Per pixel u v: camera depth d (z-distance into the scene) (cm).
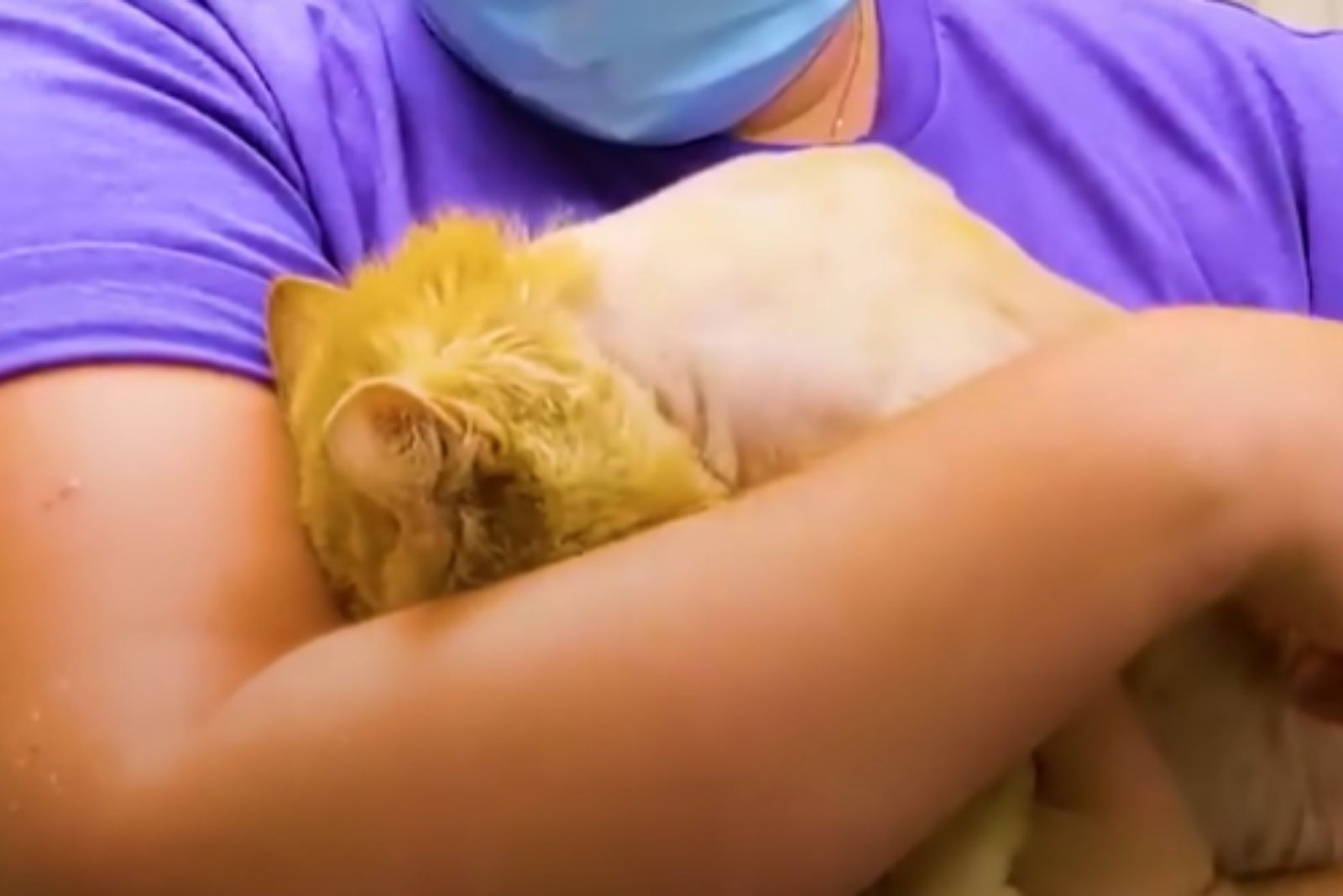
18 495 73
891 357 74
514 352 69
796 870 66
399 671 67
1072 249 112
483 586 69
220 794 66
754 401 72
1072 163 114
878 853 67
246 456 76
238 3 99
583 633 67
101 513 72
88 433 74
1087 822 74
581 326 72
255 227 86
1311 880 80
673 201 78
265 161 92
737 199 78
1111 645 69
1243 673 78
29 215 80
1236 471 70
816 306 74
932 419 71
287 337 78
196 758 67
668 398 72
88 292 78
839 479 69
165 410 76
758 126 107
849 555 68
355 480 66
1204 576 70
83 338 77
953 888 71
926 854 71
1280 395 72
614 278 73
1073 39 121
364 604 72
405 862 65
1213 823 78
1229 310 78
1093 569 68
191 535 73
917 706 67
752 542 68
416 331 70
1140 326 74
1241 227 119
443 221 82
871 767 66
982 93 115
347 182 96
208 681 69
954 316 76
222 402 77
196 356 78
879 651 67
